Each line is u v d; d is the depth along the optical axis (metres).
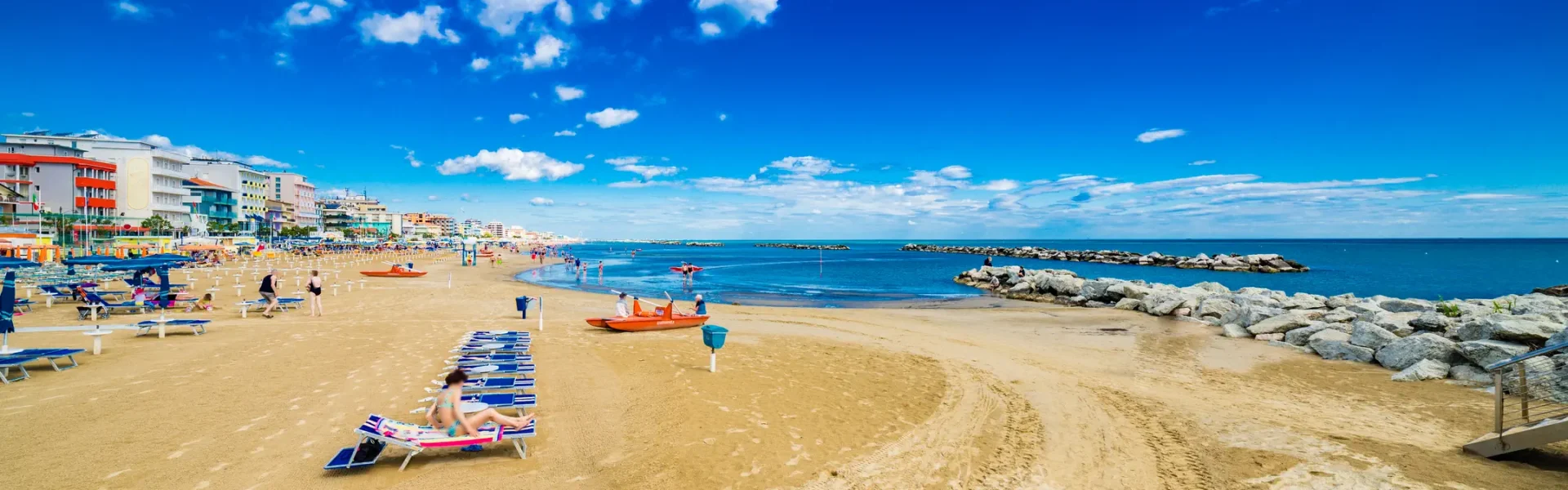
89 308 18.47
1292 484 7.12
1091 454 8.12
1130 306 26.30
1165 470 7.60
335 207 157.25
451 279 40.25
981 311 24.72
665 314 18.69
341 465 6.84
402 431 7.18
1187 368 13.60
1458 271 64.69
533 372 11.24
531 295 29.14
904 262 86.69
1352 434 8.84
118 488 6.41
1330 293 42.81
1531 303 19.28
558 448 7.91
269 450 7.52
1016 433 8.94
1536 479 7.07
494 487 6.73
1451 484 6.98
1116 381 12.38
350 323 17.88
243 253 67.31
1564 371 10.38
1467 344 12.19
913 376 12.41
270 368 11.74
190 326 16.36
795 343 16.12
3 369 10.41
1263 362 14.35
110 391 9.86
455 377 7.59
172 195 75.12
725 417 9.26
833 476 7.26
